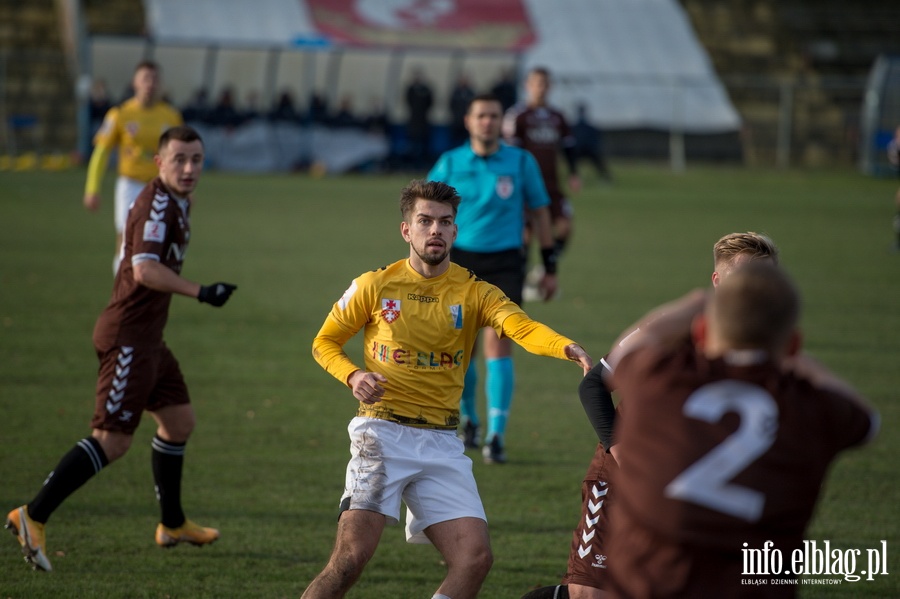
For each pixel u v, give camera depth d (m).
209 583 16.80
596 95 121.44
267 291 43.78
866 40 141.38
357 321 14.87
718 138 124.75
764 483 9.00
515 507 21.05
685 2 141.75
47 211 67.19
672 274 51.94
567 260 56.12
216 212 71.06
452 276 14.98
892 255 59.88
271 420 26.44
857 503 21.75
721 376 9.27
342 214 72.69
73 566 17.33
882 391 30.44
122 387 17.34
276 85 114.62
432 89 105.81
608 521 13.79
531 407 29.08
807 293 47.03
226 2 117.19
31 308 38.25
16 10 123.12
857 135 126.31
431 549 19.00
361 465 14.27
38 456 22.73
